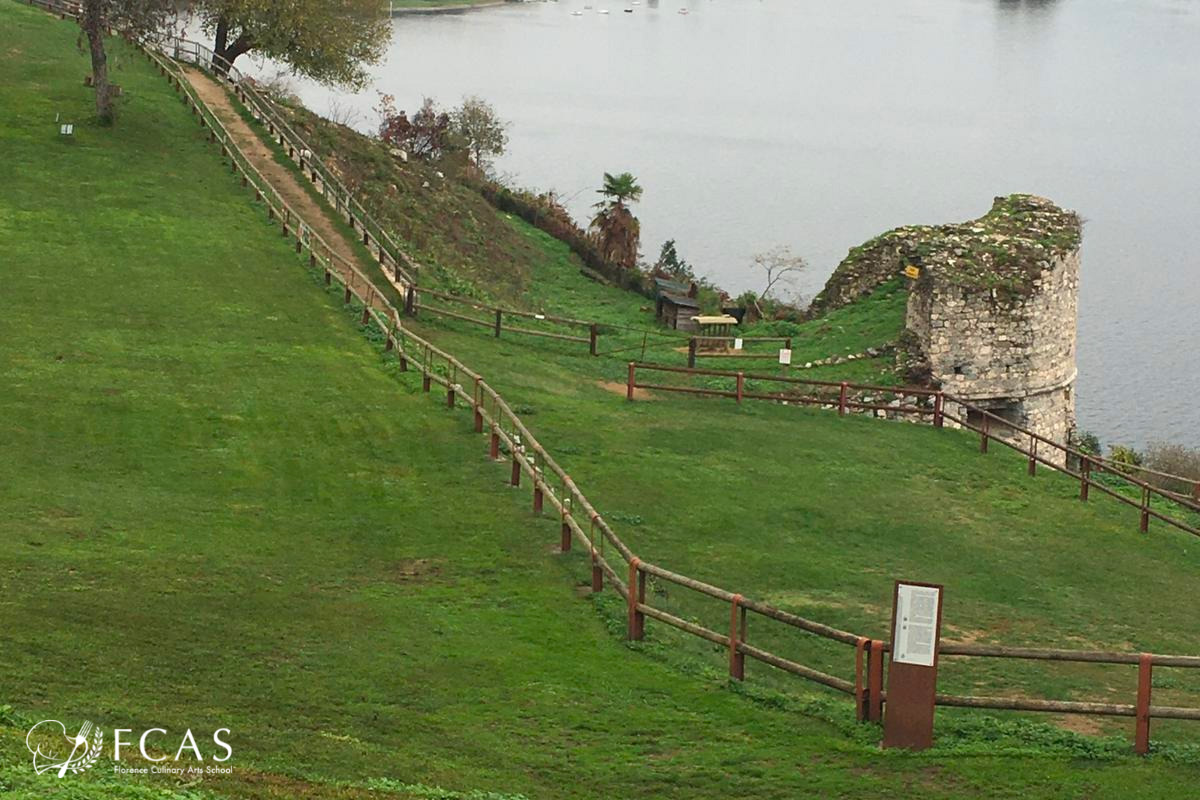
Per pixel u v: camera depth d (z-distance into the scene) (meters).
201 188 45.72
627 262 59.53
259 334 34.75
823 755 16.61
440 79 171.50
